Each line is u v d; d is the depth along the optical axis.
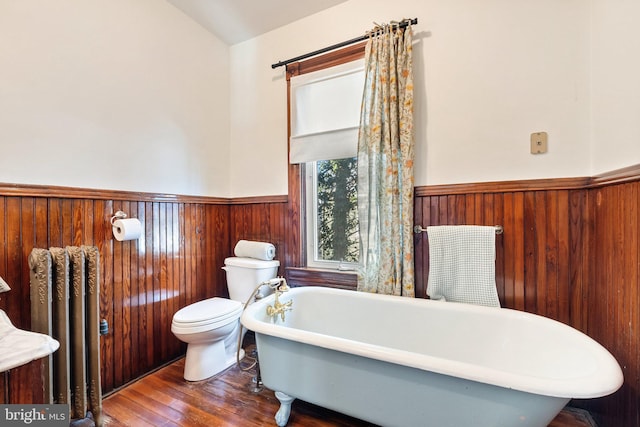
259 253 2.30
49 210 1.52
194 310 1.93
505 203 1.70
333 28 2.18
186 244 2.27
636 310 1.14
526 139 1.66
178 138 2.22
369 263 1.93
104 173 1.77
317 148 2.21
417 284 1.91
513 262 1.69
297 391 1.42
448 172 1.84
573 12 1.57
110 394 1.74
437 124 1.86
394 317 1.77
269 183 2.49
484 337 1.55
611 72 1.35
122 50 1.87
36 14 1.49
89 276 1.47
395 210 1.86
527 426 1.00
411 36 1.88
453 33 1.82
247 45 2.58
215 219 2.52
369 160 1.93
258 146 2.54
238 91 2.63
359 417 1.29
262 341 1.50
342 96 2.15
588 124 1.54
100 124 1.75
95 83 1.73
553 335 1.34
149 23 2.02
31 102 1.47
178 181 2.22
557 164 1.60
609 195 1.35
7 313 1.37
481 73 1.75
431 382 1.12
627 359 1.19
